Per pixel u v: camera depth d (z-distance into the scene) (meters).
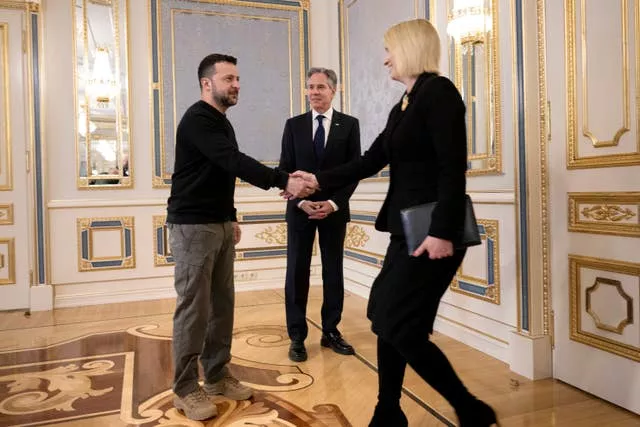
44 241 4.28
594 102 2.25
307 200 2.83
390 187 1.76
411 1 3.66
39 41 4.23
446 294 3.31
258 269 4.95
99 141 4.48
